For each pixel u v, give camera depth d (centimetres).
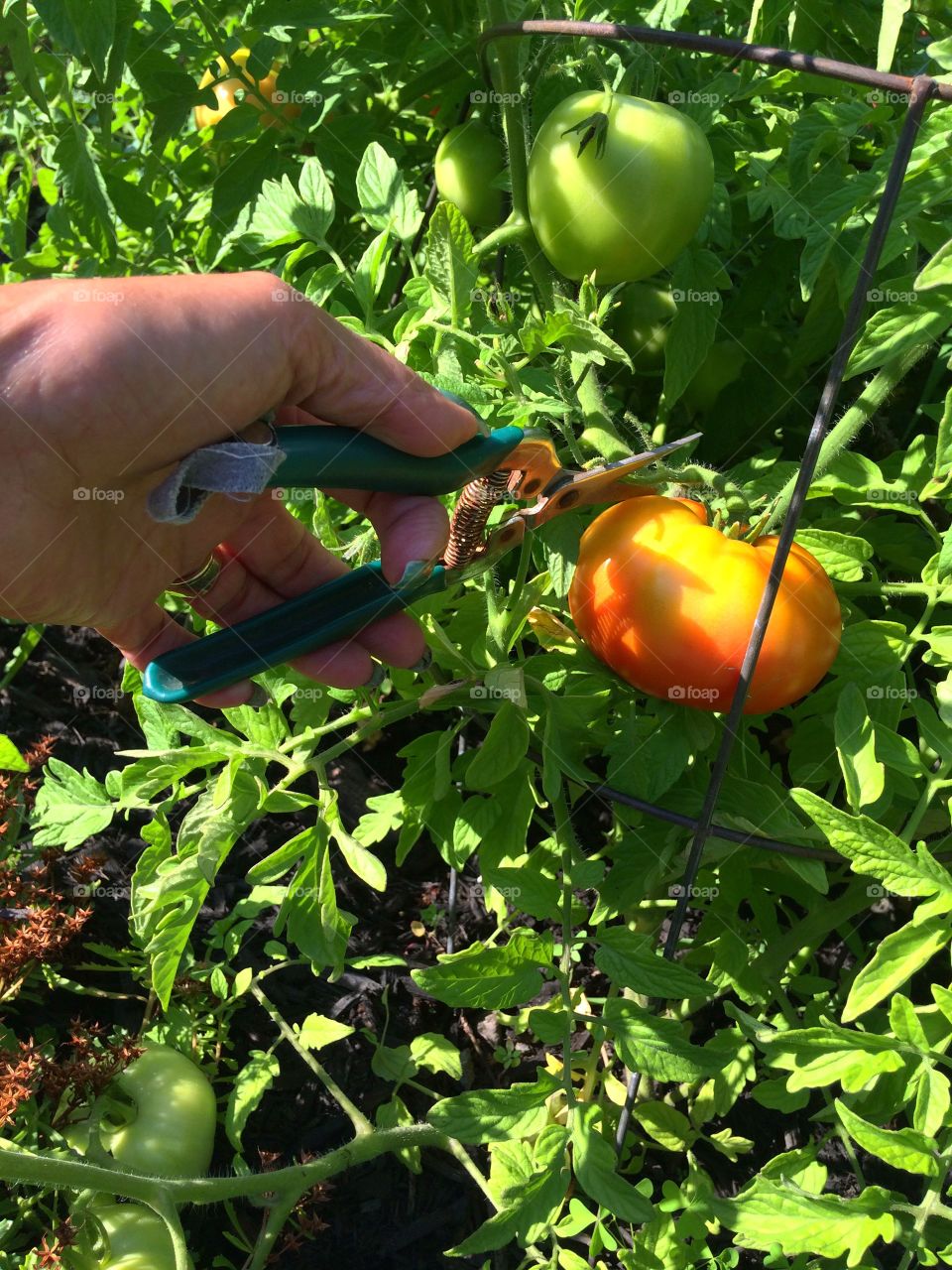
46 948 41
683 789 37
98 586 31
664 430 49
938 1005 30
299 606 31
